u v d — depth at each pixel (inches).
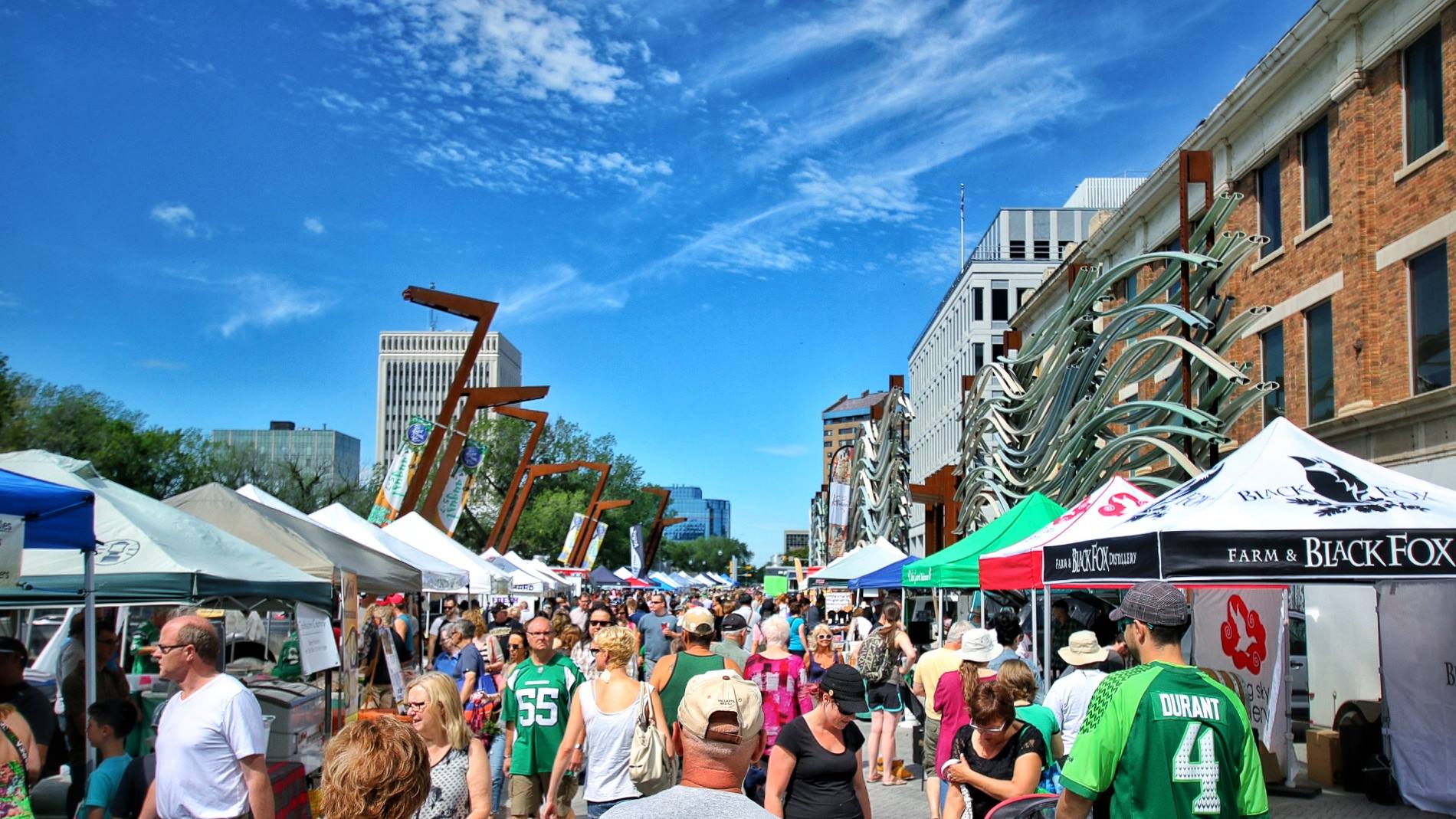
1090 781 167.9
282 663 558.6
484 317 1255.5
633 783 272.2
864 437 1910.7
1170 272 805.9
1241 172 943.0
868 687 510.0
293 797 275.1
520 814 311.6
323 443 5452.8
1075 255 1352.1
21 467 327.9
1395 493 311.9
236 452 2677.2
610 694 277.7
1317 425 787.4
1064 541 375.6
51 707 305.9
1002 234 2874.0
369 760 147.3
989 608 916.0
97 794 245.4
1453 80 665.6
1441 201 676.1
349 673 421.7
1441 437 671.1
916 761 536.4
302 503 2719.0
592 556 2397.9
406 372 5019.7
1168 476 801.6
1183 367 775.7
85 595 270.2
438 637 753.6
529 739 311.4
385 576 481.7
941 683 354.0
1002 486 1091.3
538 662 319.9
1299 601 727.7
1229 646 489.1
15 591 351.3
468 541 3147.1
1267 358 902.4
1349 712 491.5
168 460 2352.4
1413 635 447.8
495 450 3171.8
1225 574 287.3
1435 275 690.2
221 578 328.8
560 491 3329.2
